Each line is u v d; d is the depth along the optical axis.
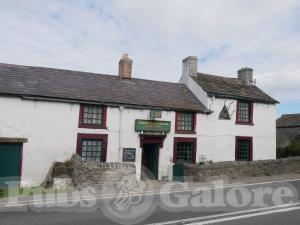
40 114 16.28
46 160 16.22
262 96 22.69
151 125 18.64
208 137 20.25
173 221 8.37
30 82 17.09
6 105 15.59
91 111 17.64
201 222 8.23
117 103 17.95
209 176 16.78
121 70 21.22
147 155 19.75
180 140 19.44
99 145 17.62
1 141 15.26
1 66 17.64
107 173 14.38
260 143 21.97
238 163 17.83
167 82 22.67
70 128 16.88
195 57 22.94
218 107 20.80
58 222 8.31
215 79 23.12
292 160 19.94
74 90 17.73
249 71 24.52
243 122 21.53
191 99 21.19
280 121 35.72
